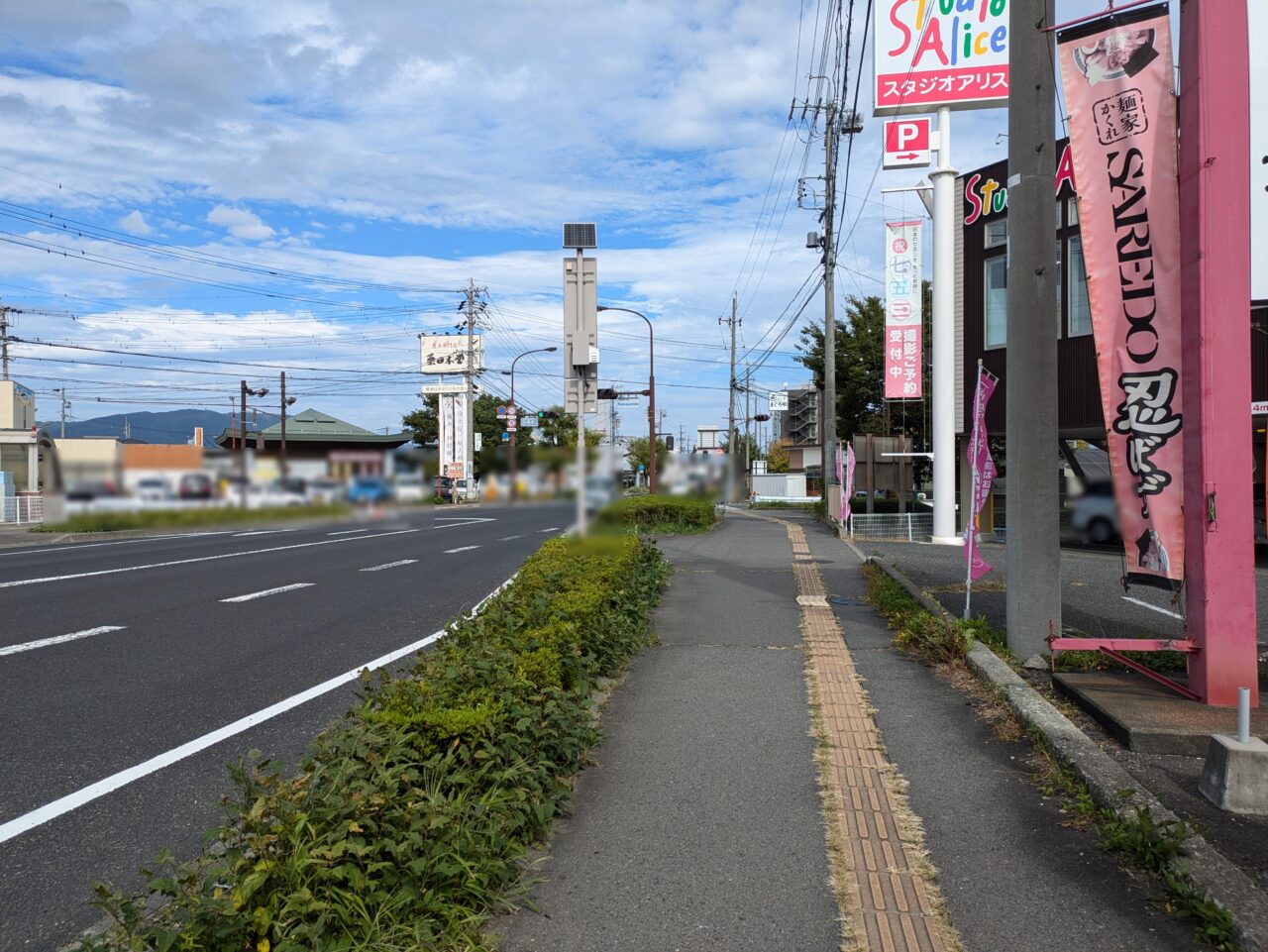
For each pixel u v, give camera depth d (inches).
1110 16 252.4
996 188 842.8
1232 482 232.5
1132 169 252.5
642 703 264.1
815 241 1139.9
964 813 179.6
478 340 2568.9
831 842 166.2
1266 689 247.8
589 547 434.0
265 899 117.9
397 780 140.6
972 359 884.0
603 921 137.9
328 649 351.9
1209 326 234.2
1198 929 132.4
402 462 1689.2
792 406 3516.2
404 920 127.1
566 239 479.8
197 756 220.8
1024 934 133.7
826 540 924.6
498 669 187.0
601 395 1235.2
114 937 132.2
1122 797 169.8
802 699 268.1
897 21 791.1
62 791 197.6
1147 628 355.3
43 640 365.4
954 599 452.4
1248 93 231.0
